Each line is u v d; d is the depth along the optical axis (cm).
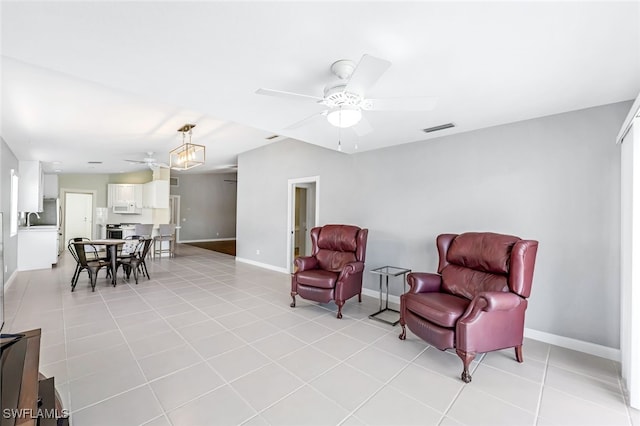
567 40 175
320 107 287
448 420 186
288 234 608
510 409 198
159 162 749
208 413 188
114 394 205
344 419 185
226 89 249
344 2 146
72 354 260
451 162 374
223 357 259
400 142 414
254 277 569
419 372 242
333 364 251
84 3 145
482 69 212
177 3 146
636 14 150
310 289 378
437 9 151
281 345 285
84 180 953
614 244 269
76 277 467
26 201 652
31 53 192
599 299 275
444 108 287
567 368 251
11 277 517
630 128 217
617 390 220
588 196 282
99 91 319
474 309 239
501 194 334
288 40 180
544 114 301
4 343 149
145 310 375
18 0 142
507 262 271
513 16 155
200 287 493
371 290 460
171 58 200
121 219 940
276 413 189
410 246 413
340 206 508
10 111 370
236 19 160
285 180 616
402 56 196
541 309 306
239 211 747
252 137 574
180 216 1166
